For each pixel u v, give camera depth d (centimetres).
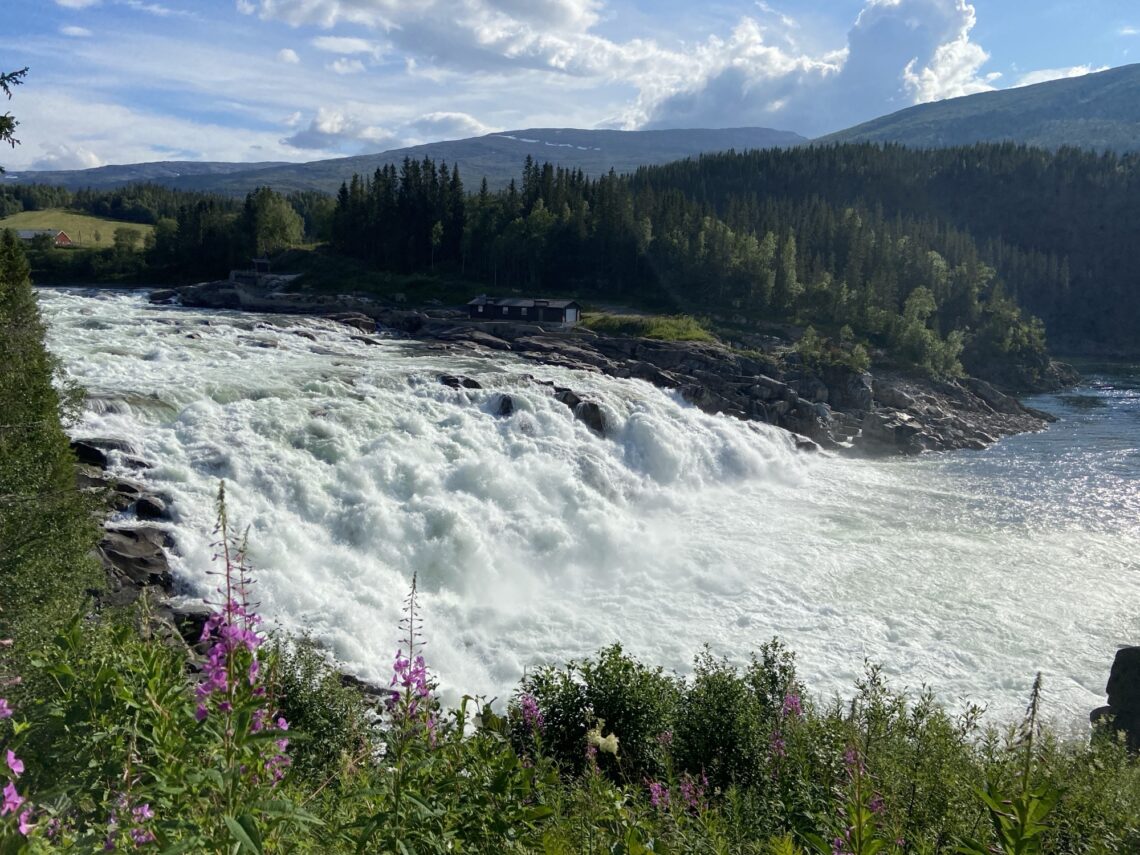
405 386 5038
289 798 657
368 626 2742
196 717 587
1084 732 2295
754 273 11025
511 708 1559
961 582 3491
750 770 1374
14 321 2906
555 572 3478
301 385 4641
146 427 3694
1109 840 952
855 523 4347
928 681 2634
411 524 3312
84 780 643
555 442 4509
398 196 12662
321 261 11906
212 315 7800
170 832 543
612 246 11600
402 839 655
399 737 733
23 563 2050
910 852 842
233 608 612
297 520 3241
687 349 7506
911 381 8444
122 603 2456
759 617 3092
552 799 950
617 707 1545
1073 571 3666
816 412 6744
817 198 15862
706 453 5156
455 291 10838
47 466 2398
